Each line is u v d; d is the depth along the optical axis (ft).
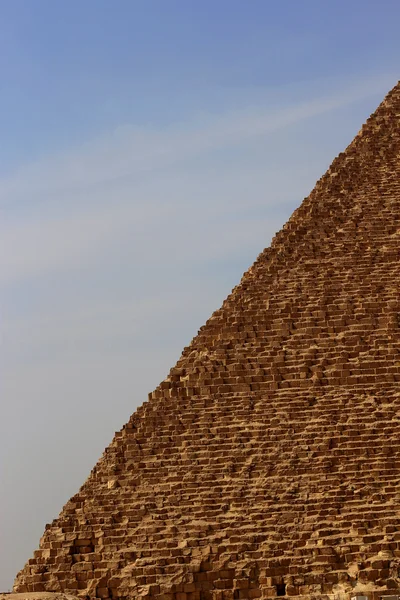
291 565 337.72
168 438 376.27
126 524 358.43
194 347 400.06
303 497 355.56
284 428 372.17
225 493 360.89
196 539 348.59
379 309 399.44
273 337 396.98
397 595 320.91
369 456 362.74
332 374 382.63
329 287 407.44
